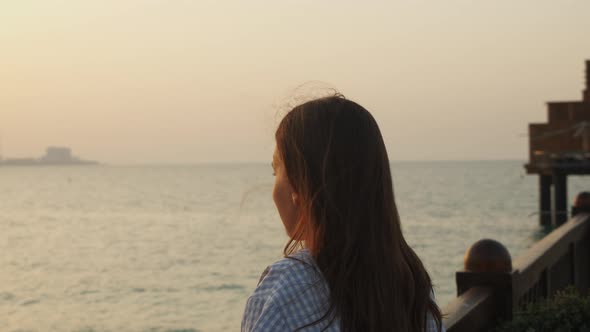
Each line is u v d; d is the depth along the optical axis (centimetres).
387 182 132
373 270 124
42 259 2430
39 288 1736
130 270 2078
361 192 127
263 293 121
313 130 129
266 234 3139
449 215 3975
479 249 356
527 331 359
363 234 125
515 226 3206
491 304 346
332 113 131
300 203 131
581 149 2683
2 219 4591
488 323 340
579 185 9450
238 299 1498
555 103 2727
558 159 2602
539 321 390
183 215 4622
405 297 131
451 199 5812
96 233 3469
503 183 10262
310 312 118
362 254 124
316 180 127
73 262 2323
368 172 128
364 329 122
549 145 2730
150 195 7994
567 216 2514
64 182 15075
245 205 155
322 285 121
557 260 520
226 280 1803
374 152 130
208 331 1173
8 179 18512
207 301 1480
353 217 125
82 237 3278
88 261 2344
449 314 296
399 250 132
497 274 352
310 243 127
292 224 136
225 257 2339
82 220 4400
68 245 2925
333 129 129
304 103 135
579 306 439
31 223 4228
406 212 4244
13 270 2130
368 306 122
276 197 137
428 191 7506
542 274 477
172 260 2305
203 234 3234
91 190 10000
